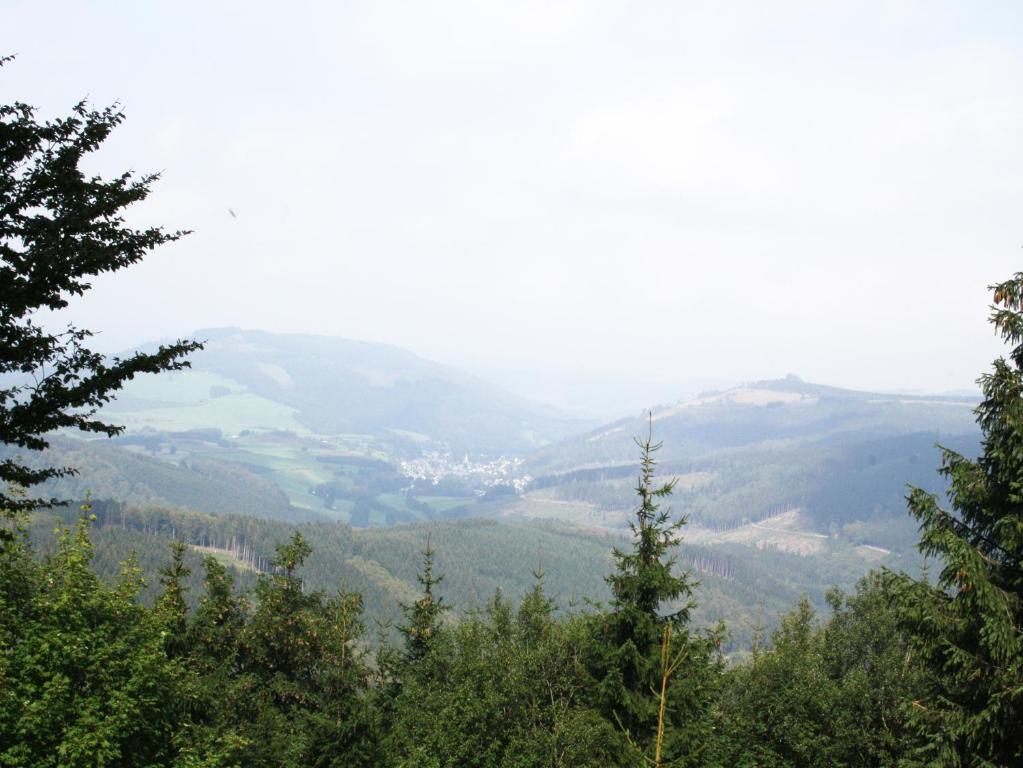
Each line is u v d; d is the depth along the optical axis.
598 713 25.30
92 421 14.29
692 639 27.05
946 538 18.09
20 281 13.43
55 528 26.31
